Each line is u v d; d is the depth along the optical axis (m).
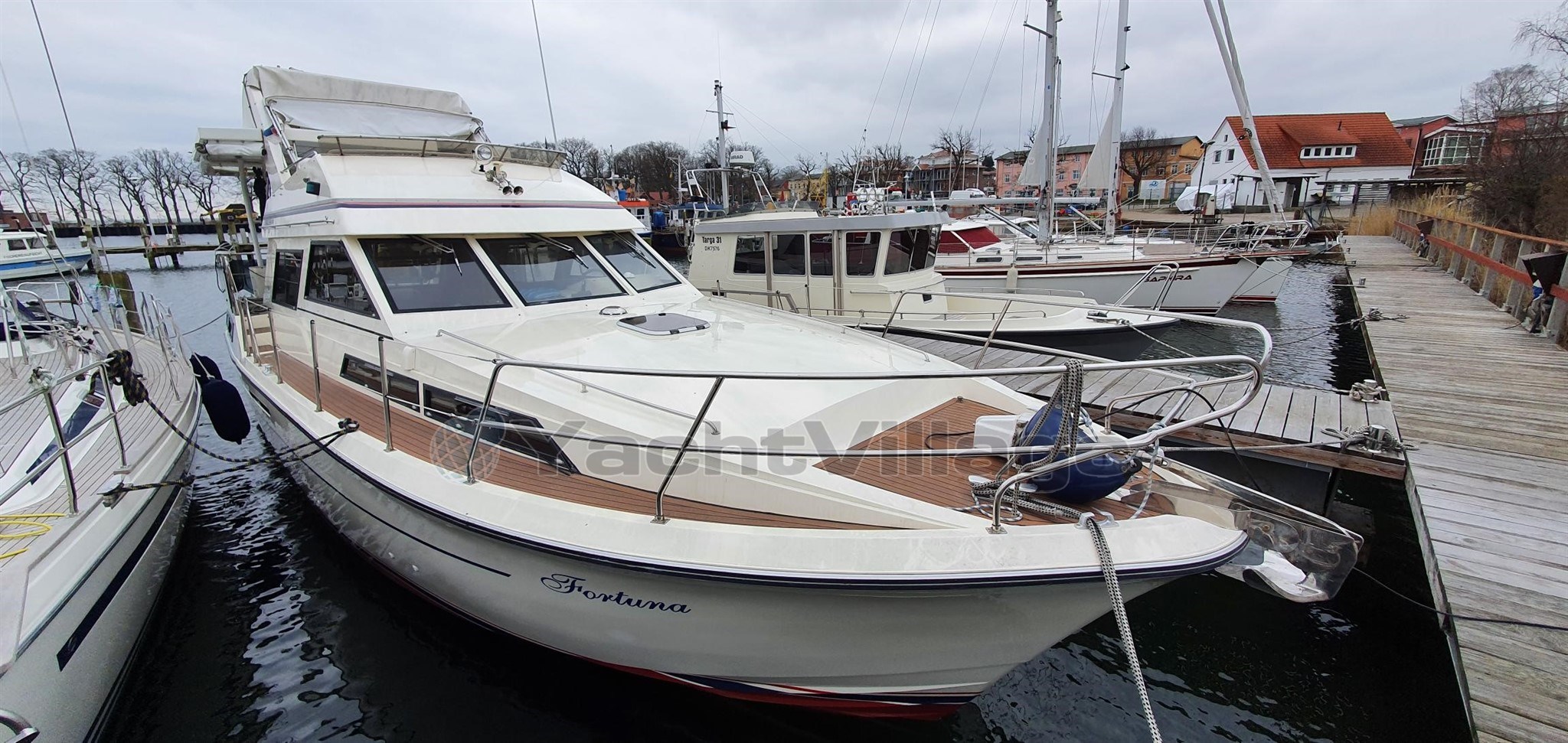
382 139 4.34
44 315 6.58
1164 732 3.44
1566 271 7.70
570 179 5.05
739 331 4.07
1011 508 2.63
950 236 13.65
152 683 3.57
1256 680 3.80
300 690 3.52
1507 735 2.57
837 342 4.04
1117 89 14.46
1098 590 2.43
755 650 2.77
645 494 2.92
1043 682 3.76
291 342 4.94
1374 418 5.55
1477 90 24.91
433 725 3.29
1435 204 22.27
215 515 5.45
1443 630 3.38
